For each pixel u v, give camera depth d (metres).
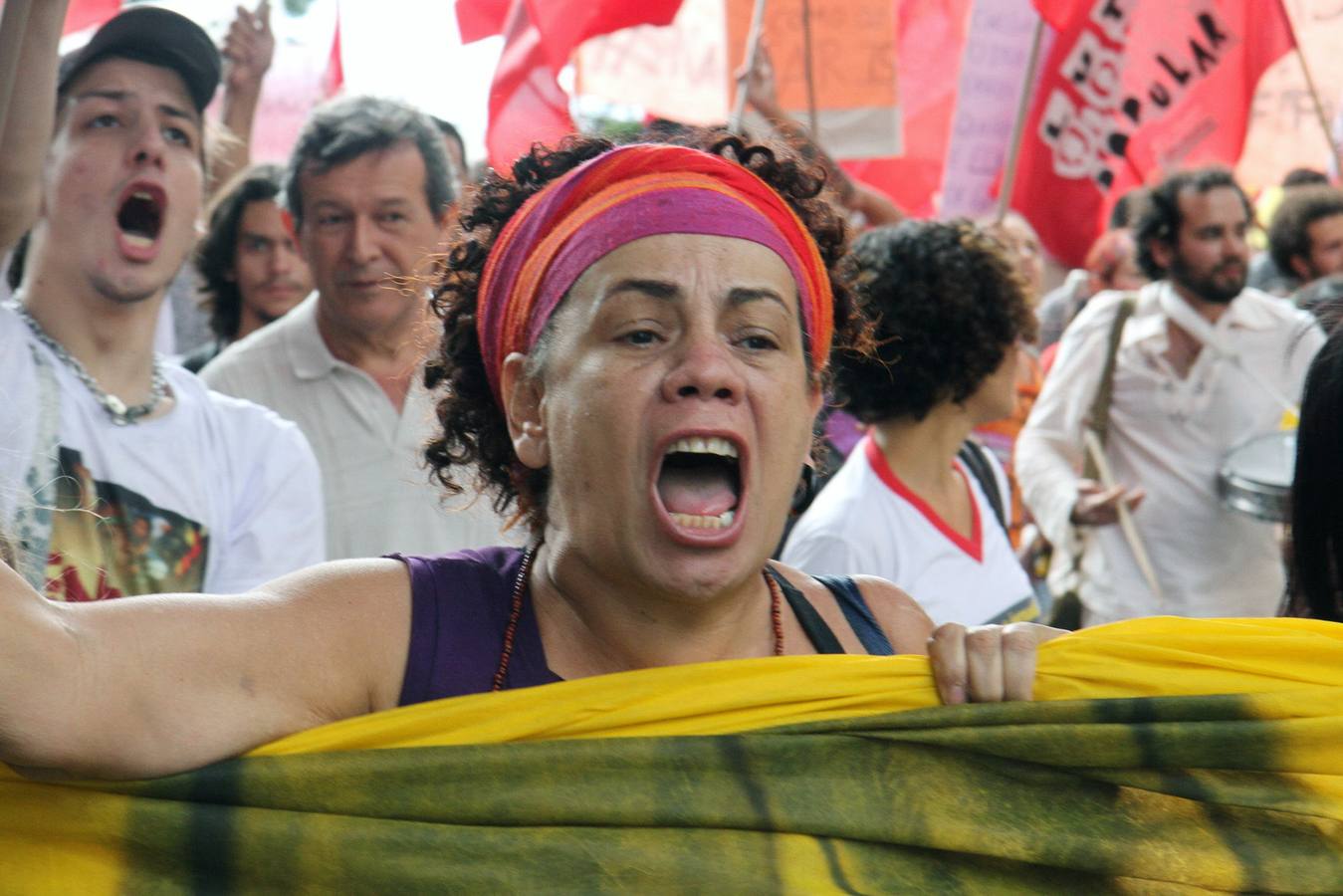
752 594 1.55
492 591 1.51
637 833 1.38
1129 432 3.68
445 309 1.65
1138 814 1.44
